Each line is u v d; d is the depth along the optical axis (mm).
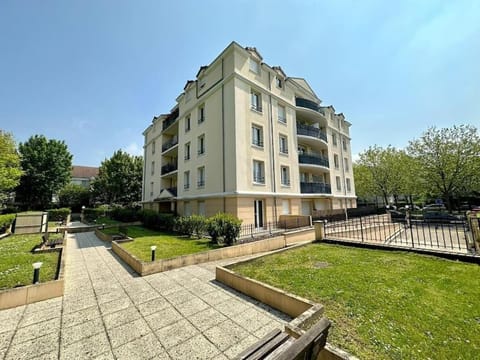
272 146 15742
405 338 2781
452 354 2455
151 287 5344
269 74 16578
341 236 11281
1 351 3029
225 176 13875
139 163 35094
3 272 5801
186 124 19031
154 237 11531
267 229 13859
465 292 4027
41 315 4031
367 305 3695
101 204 36719
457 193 23391
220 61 15289
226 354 2920
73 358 2891
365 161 32156
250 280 4758
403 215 20500
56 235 13656
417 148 24000
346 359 2279
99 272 6551
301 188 17828
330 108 24656
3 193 21938
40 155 29672
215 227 9453
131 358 2881
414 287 4352
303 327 2891
